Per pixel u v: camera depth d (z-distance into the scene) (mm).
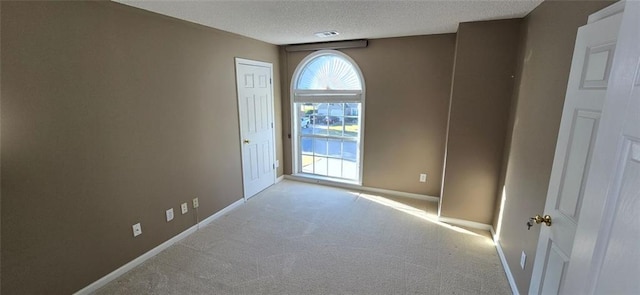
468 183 3062
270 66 4082
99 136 2113
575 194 1197
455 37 3307
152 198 2572
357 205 3699
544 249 1450
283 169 4703
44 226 1857
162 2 2139
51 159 1853
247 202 3814
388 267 2420
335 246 2744
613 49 1015
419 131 3725
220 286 2197
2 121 1628
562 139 1358
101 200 2166
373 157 4055
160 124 2588
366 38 3664
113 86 2174
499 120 2824
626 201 682
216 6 2240
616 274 702
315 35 3447
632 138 673
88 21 1977
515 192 2307
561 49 1660
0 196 1662
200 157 3066
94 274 2162
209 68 3078
